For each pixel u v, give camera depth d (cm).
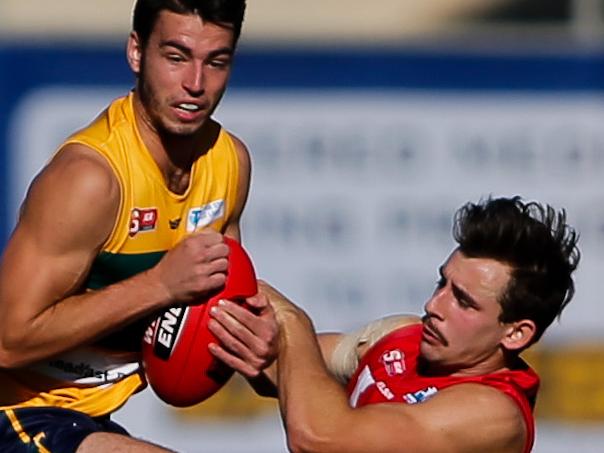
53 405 1836
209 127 1864
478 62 3147
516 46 3144
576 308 3173
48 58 3088
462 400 1772
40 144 3088
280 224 3105
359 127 3130
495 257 1778
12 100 3078
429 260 3131
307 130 3119
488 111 3148
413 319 1972
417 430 1755
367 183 3122
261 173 3105
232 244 1800
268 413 3139
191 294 1725
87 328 1705
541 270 1773
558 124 3155
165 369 1772
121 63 3106
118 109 1784
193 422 3117
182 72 1719
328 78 3127
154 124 1761
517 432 1778
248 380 1947
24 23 4212
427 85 3139
